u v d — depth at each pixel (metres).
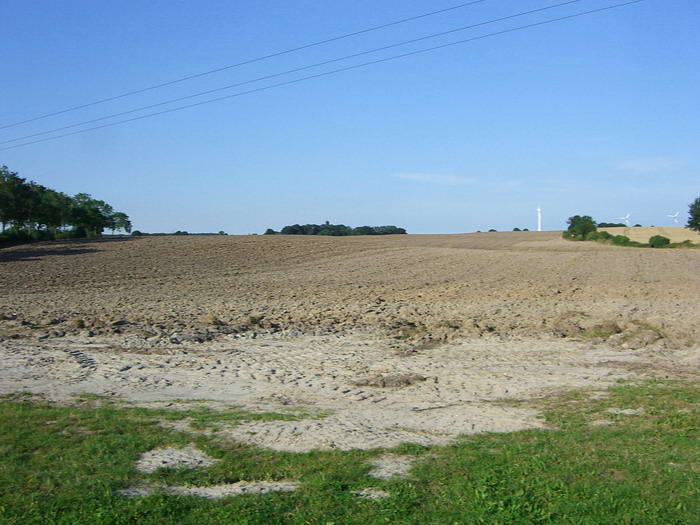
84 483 8.06
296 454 9.27
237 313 29.00
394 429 10.77
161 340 21.48
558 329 22.80
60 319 26.78
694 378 14.59
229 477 8.38
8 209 69.25
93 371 16.03
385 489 7.76
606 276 44.56
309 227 126.06
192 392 13.95
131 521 6.91
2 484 8.04
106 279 44.78
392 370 16.47
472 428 10.79
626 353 18.31
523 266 53.31
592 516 6.85
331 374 16.06
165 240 73.62
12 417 11.21
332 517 6.95
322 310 29.94
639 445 9.28
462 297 34.47
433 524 6.76
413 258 61.75
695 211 90.69
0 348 19.34
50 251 61.69
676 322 23.11
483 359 17.86
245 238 80.06
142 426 10.82
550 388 13.92
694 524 6.62
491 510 7.04
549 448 9.26
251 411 12.14
